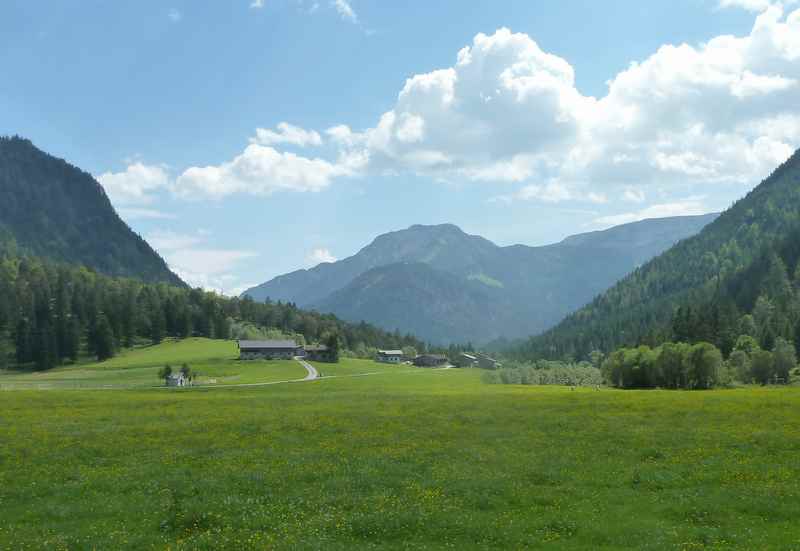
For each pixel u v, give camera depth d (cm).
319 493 3136
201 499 3030
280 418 5912
